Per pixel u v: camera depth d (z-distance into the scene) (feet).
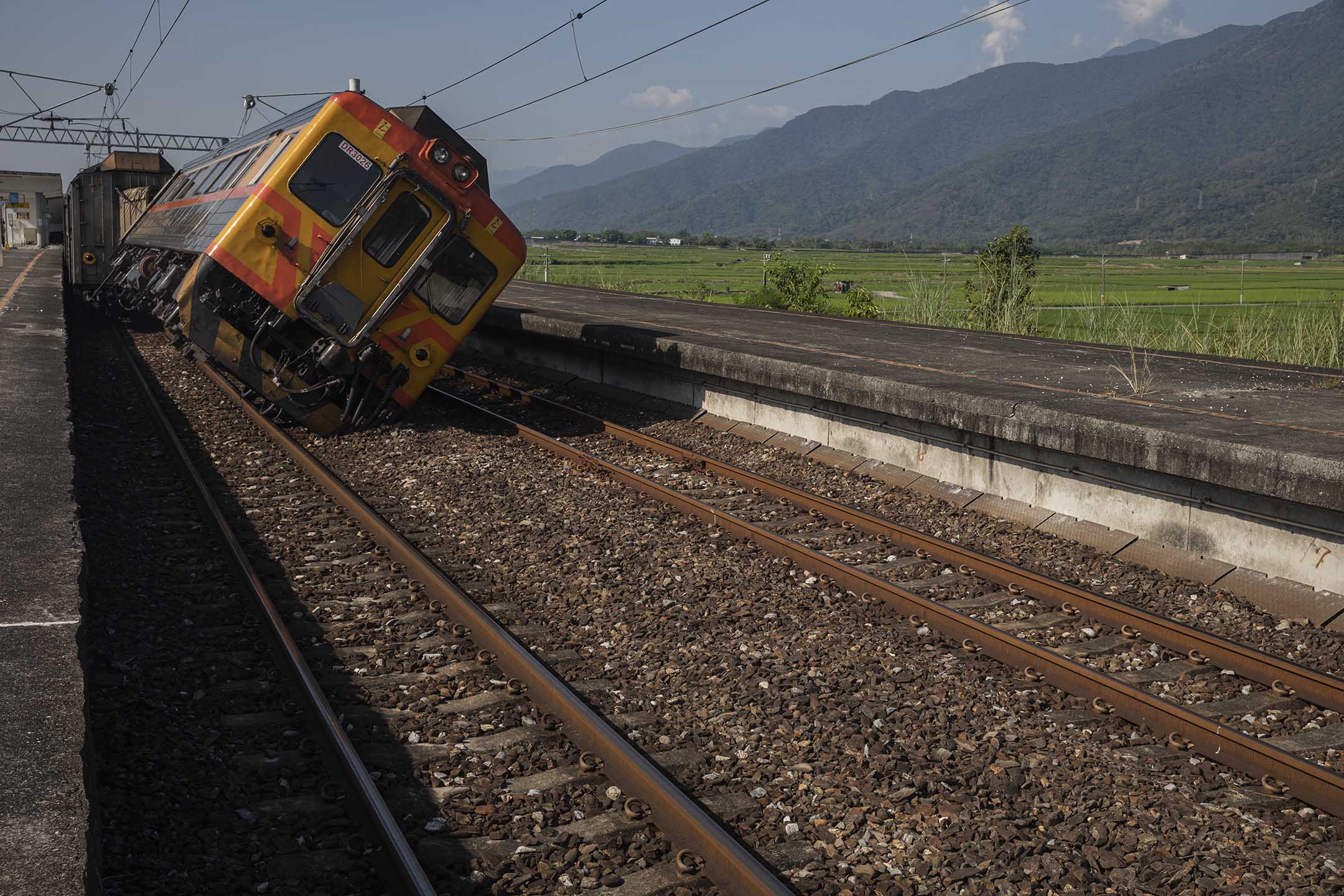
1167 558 25.99
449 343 42.24
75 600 17.56
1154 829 14.57
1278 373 37.91
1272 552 24.07
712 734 17.28
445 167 40.57
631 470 36.68
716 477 35.50
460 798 15.07
